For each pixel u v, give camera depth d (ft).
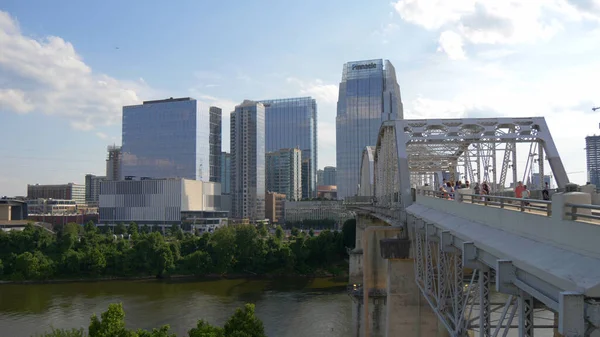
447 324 90.63
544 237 50.85
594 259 40.14
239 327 143.33
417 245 119.24
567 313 36.35
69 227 491.72
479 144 151.12
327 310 270.67
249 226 428.97
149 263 399.03
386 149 179.93
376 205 220.84
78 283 370.53
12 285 360.69
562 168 136.77
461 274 89.35
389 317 135.23
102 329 130.93
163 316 254.68
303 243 431.84
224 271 406.41
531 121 147.43
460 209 84.12
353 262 279.69
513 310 57.57
